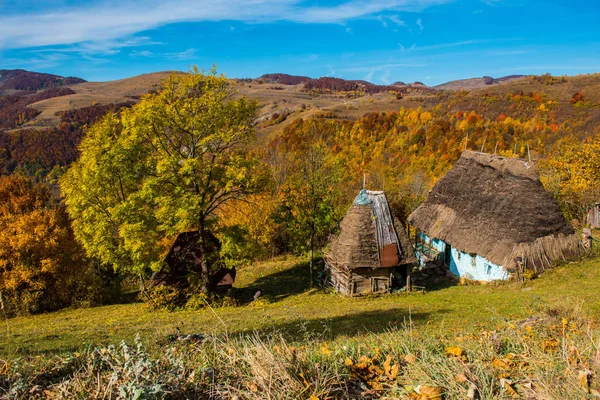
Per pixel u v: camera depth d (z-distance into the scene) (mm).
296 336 10734
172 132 22547
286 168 49938
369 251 23891
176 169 22062
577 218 33719
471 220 25719
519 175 24438
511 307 15602
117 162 21641
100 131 23344
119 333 15172
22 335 15711
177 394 4523
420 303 20125
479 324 11078
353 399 4715
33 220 28422
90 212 23141
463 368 5059
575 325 7262
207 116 22031
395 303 21031
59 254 28625
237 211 37781
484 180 26547
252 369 4977
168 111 21625
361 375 5227
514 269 21859
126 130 22141
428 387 4613
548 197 23359
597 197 31891
